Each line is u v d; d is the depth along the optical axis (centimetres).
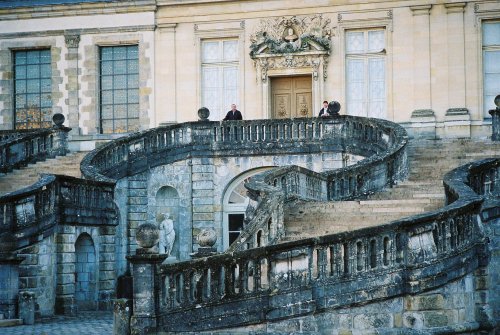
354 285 2109
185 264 2055
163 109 4438
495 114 3759
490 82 4172
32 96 4594
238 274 2092
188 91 4419
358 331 2112
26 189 2812
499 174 2658
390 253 2131
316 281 2098
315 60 4288
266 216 2494
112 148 3678
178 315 2033
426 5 4181
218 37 4406
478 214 2305
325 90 4288
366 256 2123
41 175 2936
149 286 2014
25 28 4553
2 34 4575
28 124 4591
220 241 3862
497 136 3753
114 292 3181
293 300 2086
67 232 2956
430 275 2131
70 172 3706
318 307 2094
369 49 4281
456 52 4159
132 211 3769
